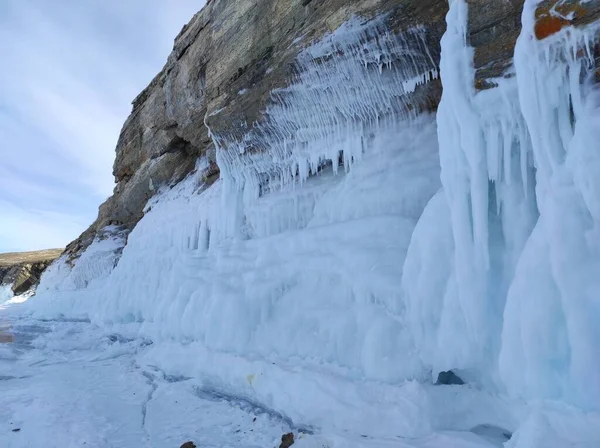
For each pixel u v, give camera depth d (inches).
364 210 238.2
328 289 219.9
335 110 264.1
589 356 107.8
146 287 437.4
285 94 277.9
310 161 284.7
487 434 138.9
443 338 153.9
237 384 217.8
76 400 235.5
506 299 135.9
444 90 161.5
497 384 139.9
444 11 195.9
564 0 125.0
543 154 129.0
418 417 145.7
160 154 577.6
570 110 127.7
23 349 421.7
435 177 213.9
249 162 329.7
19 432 194.2
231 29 336.8
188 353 266.8
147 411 215.6
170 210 483.2
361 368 180.7
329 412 166.4
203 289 290.8
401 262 193.5
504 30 146.6
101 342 443.8
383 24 216.4
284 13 281.7
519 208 144.9
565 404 112.2
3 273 1323.8
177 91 491.5
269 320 238.5
